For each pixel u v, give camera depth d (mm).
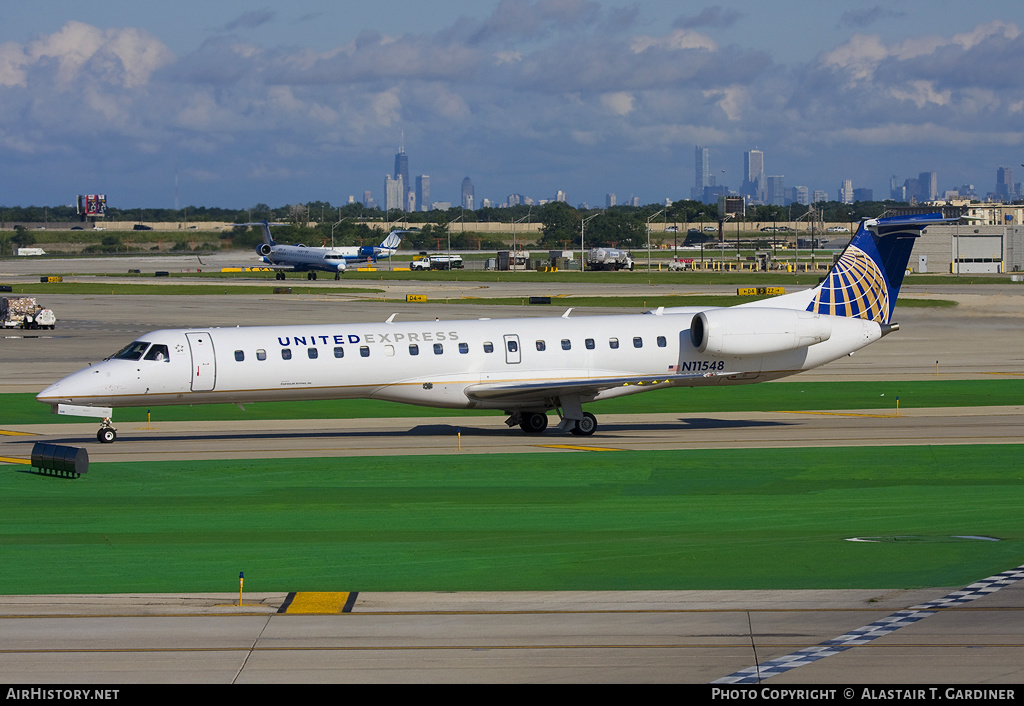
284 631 59906
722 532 85062
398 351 133125
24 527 88062
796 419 150875
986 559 75562
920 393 176500
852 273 147875
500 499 98500
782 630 59469
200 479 108812
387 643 57656
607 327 140875
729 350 138500
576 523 88625
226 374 128875
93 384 125875
